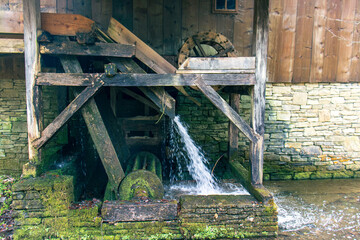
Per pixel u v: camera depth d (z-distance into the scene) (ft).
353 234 11.78
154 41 16.87
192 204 11.28
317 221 12.88
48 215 10.91
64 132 16.24
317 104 18.37
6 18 11.52
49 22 11.41
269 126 18.29
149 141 18.03
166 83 11.58
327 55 17.95
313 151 18.69
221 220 11.36
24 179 11.31
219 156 18.24
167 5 16.70
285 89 18.07
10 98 16.26
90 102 11.78
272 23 17.30
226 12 17.02
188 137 17.98
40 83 11.35
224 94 18.10
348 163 18.90
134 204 11.13
